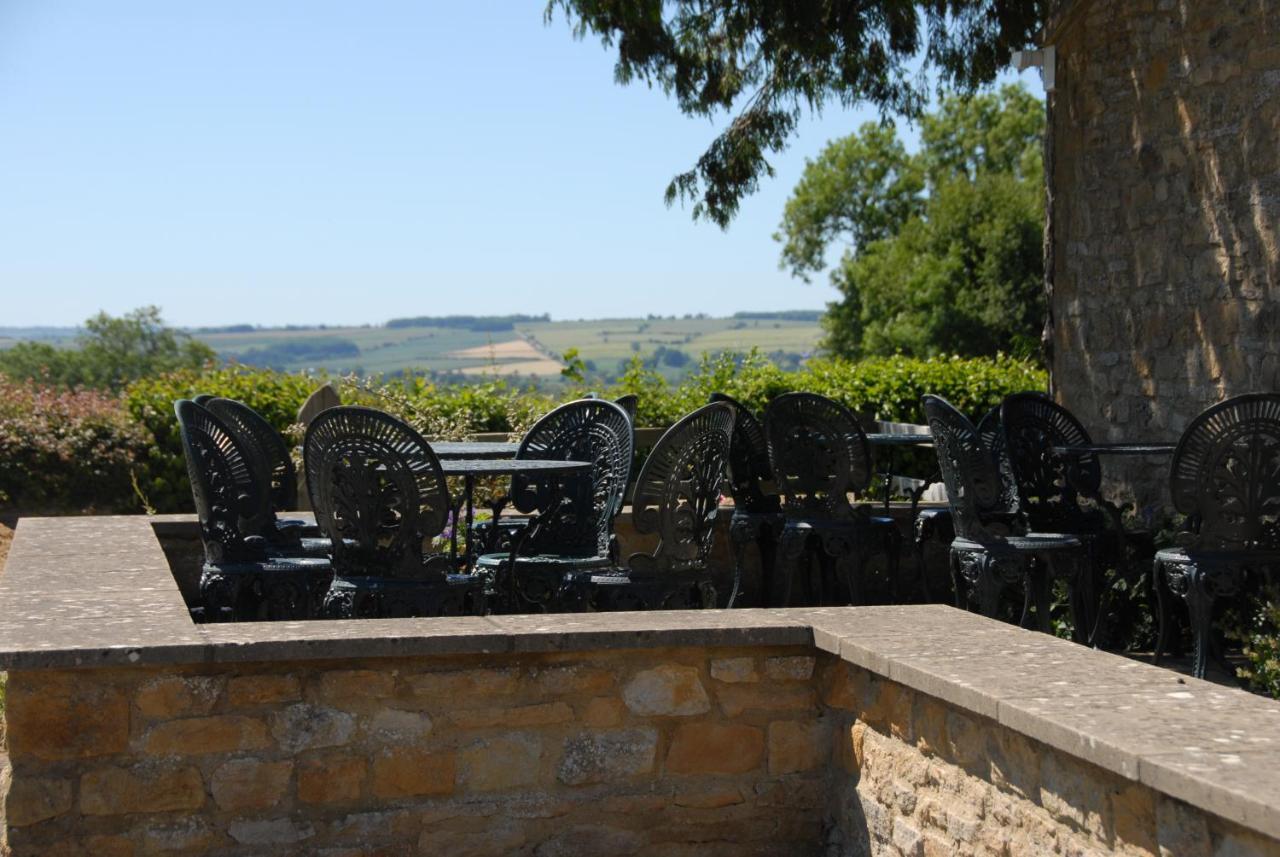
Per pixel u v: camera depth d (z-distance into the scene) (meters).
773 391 11.76
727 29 9.69
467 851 3.73
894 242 39.41
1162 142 7.17
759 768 3.94
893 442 6.77
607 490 5.96
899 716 3.58
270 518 6.01
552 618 3.95
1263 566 4.79
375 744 3.66
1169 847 2.56
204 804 3.56
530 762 3.77
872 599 7.14
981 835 3.20
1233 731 2.73
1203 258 6.88
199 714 3.54
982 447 5.34
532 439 6.21
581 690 3.79
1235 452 4.76
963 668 3.32
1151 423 7.35
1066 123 8.10
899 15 9.24
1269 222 6.39
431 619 3.90
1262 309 6.46
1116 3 7.54
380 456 4.73
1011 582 5.23
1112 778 2.72
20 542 5.56
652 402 11.63
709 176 10.20
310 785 3.62
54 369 36.69
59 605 3.96
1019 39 9.48
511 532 6.47
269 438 6.19
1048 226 8.39
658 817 3.87
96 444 11.20
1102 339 7.78
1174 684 3.14
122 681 3.49
